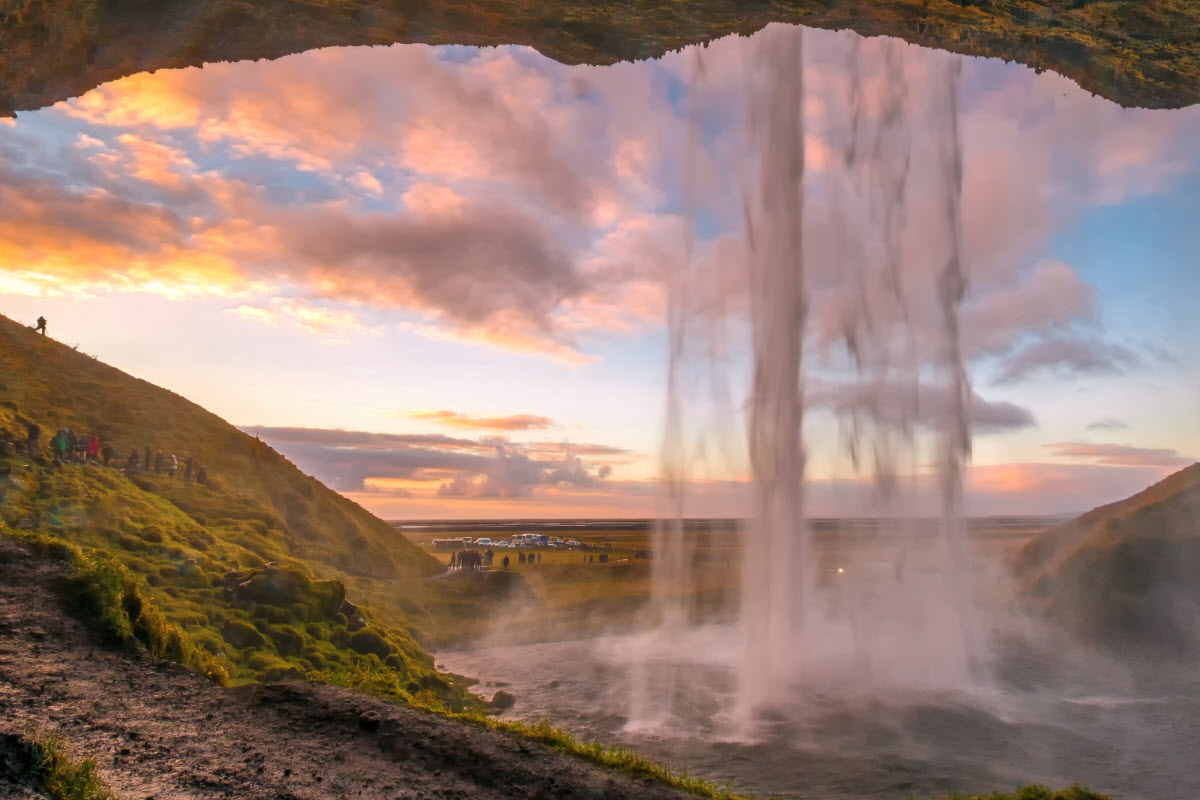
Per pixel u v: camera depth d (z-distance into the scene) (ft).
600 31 50.55
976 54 53.36
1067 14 46.78
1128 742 69.56
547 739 35.94
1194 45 47.62
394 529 171.12
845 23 50.11
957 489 115.96
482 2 46.88
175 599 63.46
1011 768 61.98
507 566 207.62
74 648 33.04
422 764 30.48
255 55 52.60
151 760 26.05
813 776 59.31
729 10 48.29
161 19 48.14
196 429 141.90
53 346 141.49
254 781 26.18
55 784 22.62
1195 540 141.79
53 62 50.47
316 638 68.28
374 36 51.62
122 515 77.97
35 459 84.99
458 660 107.24
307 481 153.07
